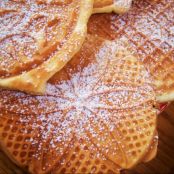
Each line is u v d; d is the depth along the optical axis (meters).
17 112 0.20
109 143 0.20
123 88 0.21
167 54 0.23
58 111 0.20
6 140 0.19
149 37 0.23
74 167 0.19
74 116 0.20
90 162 0.19
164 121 0.26
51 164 0.19
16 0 0.21
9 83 0.19
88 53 0.21
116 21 0.23
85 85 0.21
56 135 0.20
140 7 0.24
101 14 0.23
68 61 0.20
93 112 0.20
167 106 0.25
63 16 0.21
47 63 0.20
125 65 0.21
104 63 0.21
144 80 0.21
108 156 0.20
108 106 0.20
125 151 0.20
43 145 0.19
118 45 0.22
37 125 0.20
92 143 0.20
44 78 0.20
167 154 0.25
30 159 0.20
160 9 0.24
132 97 0.21
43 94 0.20
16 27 0.20
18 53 0.20
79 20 0.21
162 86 0.22
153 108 0.21
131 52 0.22
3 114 0.20
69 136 0.20
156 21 0.24
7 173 0.22
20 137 0.20
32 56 0.20
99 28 0.23
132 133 0.20
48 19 0.21
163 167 0.25
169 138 0.25
